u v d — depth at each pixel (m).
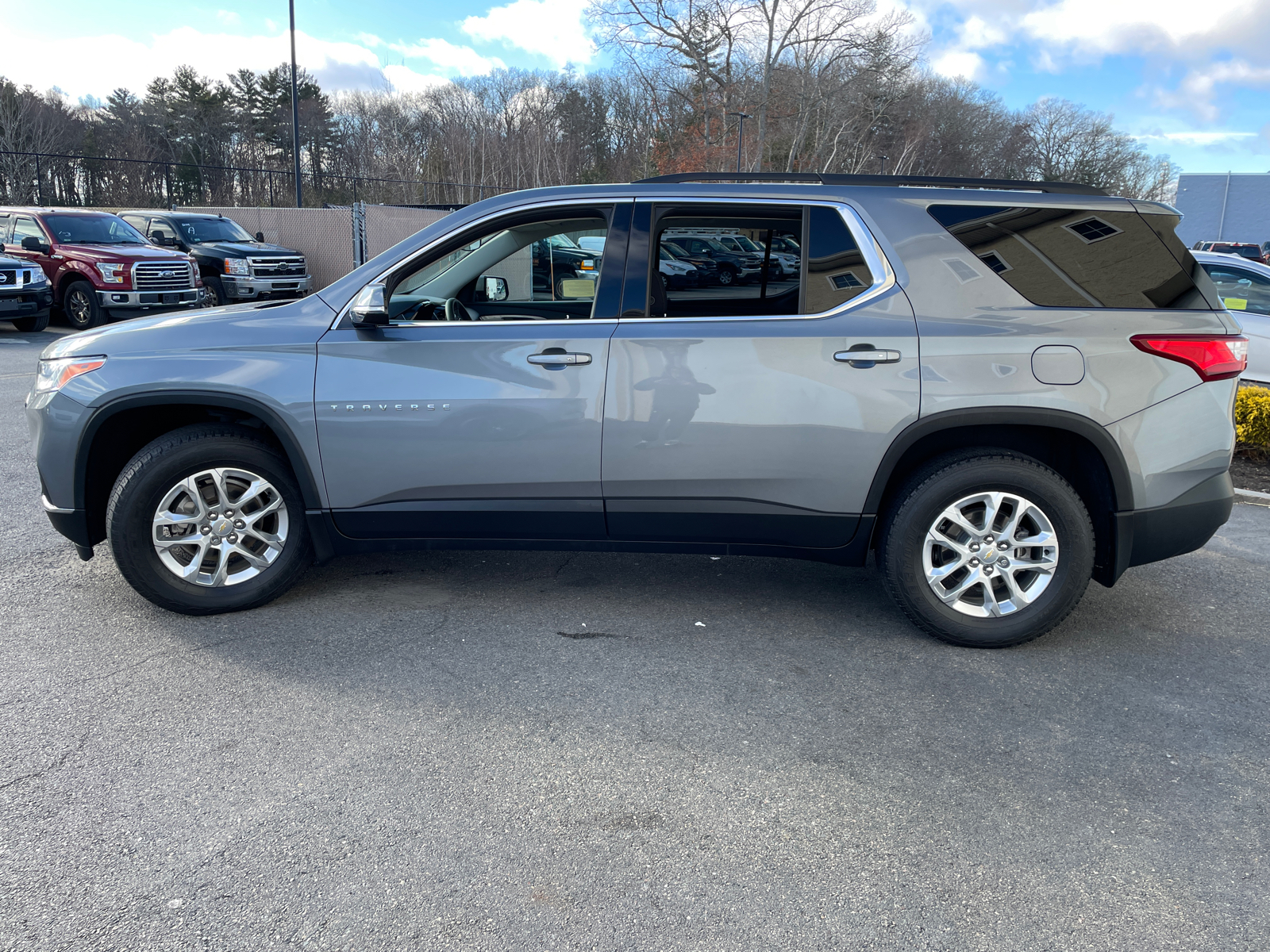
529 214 3.70
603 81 57.78
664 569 4.56
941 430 3.56
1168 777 2.79
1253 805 2.65
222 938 2.05
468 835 2.44
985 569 3.60
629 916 2.14
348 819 2.50
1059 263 3.51
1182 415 3.47
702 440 3.55
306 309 3.74
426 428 3.61
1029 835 2.48
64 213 15.32
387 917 2.13
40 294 14.13
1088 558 3.55
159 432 3.99
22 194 36.50
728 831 2.48
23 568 4.40
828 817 2.55
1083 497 3.69
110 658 3.45
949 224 3.55
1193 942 2.09
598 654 3.57
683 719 3.08
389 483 3.68
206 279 17.30
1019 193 3.62
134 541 3.68
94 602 3.99
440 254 3.73
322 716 3.05
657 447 3.57
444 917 2.13
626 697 3.22
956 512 3.55
